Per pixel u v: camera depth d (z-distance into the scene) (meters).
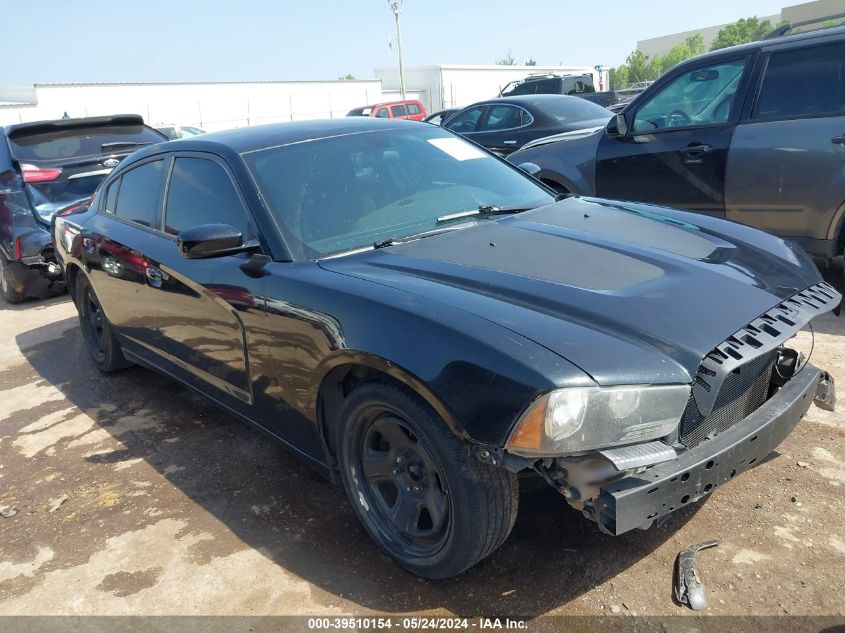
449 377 2.19
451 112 12.67
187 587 2.71
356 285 2.62
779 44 5.17
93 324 5.10
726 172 5.36
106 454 3.89
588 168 6.27
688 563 2.53
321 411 2.83
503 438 2.08
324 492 3.27
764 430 2.37
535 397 2.02
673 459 2.11
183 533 3.06
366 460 2.70
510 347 2.14
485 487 2.27
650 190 5.90
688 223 3.27
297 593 2.62
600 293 2.45
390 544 2.65
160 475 3.59
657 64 77.56
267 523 3.07
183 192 3.67
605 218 3.31
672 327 2.28
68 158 7.41
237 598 2.63
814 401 2.82
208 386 3.61
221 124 37.94
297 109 40.81
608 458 2.02
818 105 4.95
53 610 2.67
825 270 5.75
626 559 2.62
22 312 7.25
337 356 2.55
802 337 4.57
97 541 3.08
